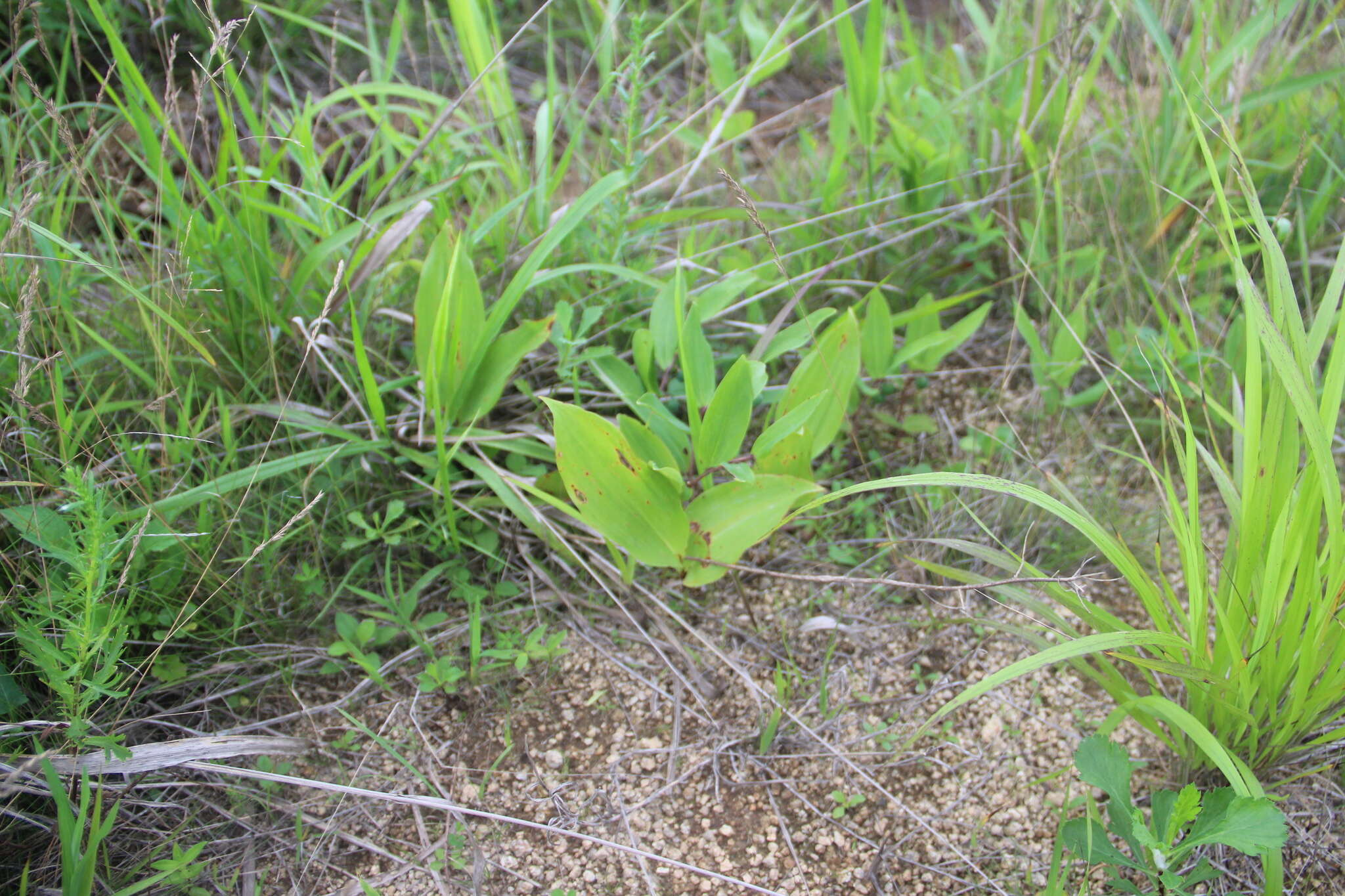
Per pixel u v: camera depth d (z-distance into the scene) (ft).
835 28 4.65
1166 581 2.23
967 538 2.78
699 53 4.34
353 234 2.80
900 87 3.65
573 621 2.70
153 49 3.76
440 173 3.12
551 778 2.42
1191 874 2.06
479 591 2.67
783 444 2.62
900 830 2.34
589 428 2.37
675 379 2.92
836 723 2.52
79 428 2.54
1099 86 3.61
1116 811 2.05
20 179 2.66
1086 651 1.96
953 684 2.59
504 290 3.01
